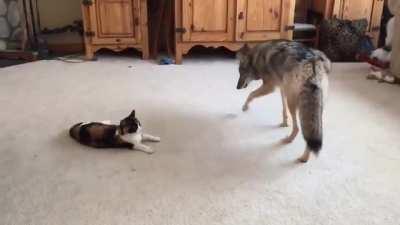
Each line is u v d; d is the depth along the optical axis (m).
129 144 2.30
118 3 4.02
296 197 1.90
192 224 1.71
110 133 2.30
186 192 1.94
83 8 4.00
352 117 2.81
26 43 4.31
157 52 4.49
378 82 3.54
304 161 2.21
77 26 4.49
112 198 1.89
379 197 1.91
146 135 2.45
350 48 4.19
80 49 4.62
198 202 1.86
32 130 2.58
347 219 1.75
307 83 2.05
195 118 2.78
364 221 1.74
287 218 1.75
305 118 2.04
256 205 1.84
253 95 2.77
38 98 3.12
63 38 4.58
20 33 4.31
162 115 2.82
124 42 4.17
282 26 4.12
